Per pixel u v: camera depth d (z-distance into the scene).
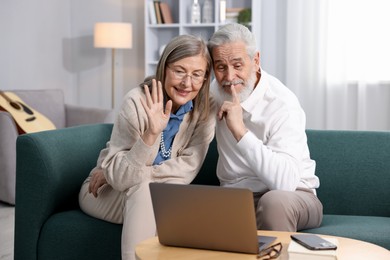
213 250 1.97
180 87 2.58
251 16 6.48
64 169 2.89
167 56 2.57
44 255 2.80
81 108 5.97
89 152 3.10
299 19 6.53
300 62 6.57
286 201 2.42
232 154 2.78
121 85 7.42
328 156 3.06
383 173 3.00
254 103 2.72
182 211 1.97
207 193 1.92
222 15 6.62
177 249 2.00
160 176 2.63
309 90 6.55
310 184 2.79
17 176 2.83
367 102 6.38
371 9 6.30
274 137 2.66
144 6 7.18
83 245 2.76
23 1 6.71
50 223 2.80
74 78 7.56
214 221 1.93
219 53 2.61
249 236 1.90
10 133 4.85
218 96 2.81
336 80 6.45
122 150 2.61
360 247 1.96
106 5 7.38
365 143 3.06
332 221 2.78
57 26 7.27
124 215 2.52
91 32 7.45
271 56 6.76
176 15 7.04
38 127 5.18
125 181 2.51
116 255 2.73
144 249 2.00
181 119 2.71
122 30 6.73
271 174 2.53
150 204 2.46
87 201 2.82
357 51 6.37
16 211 2.84
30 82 6.84
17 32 6.63
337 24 6.41
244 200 1.87
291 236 1.98
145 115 2.62
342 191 3.03
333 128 6.48
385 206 2.99
